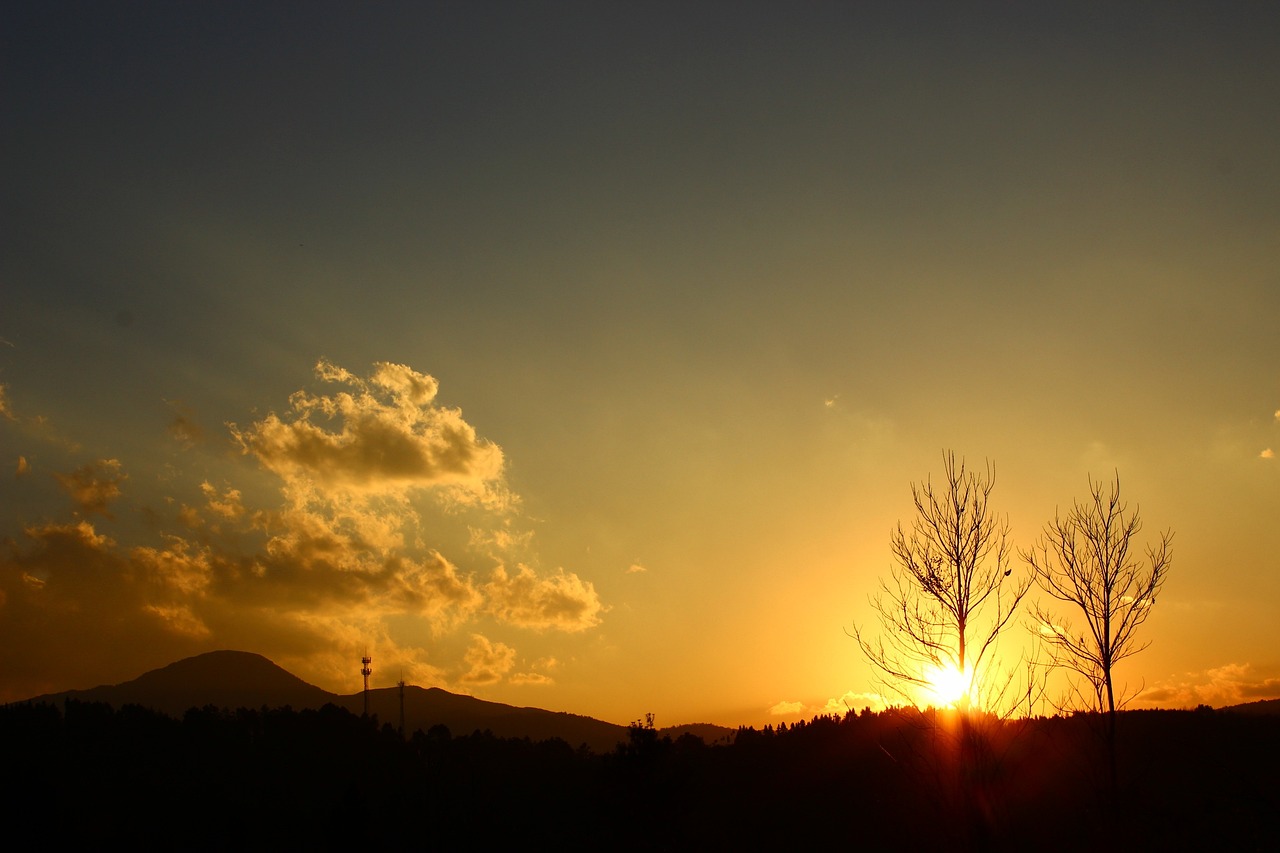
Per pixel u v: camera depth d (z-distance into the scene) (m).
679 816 56.09
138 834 52.53
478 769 77.75
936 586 24.78
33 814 50.91
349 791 52.00
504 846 58.81
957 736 23.33
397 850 57.03
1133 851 22.20
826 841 48.16
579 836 61.81
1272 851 19.88
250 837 55.75
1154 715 44.84
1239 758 36.12
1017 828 24.70
